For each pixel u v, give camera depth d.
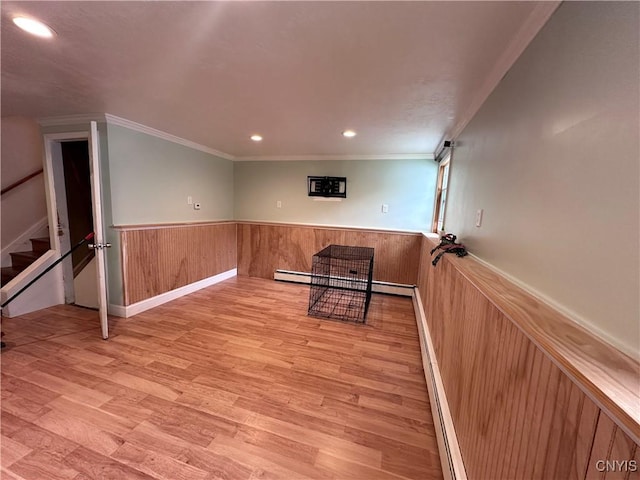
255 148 4.00
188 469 1.28
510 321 0.84
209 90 1.92
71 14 1.14
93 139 2.26
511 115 1.24
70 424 1.50
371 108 2.18
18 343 2.32
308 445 1.43
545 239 0.87
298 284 4.36
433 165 3.92
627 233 0.54
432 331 2.24
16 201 3.53
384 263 4.00
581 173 0.71
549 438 0.61
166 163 3.39
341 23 1.17
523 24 1.09
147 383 1.87
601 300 0.61
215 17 1.15
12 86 1.90
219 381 1.92
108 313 2.97
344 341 2.56
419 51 1.36
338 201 4.38
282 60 1.49
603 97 0.64
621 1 0.59
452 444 1.29
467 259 1.62
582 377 0.49
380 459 1.37
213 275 4.26
